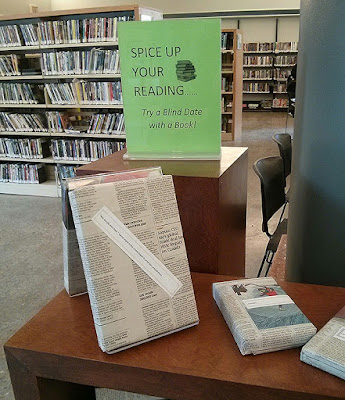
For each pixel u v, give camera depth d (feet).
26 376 2.69
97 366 2.51
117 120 14.73
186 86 3.67
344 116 3.54
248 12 36.52
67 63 14.43
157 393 2.48
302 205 4.48
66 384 2.97
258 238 11.33
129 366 2.45
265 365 2.40
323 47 3.73
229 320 2.71
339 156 3.67
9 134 16.20
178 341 2.65
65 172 16.02
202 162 3.86
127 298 2.58
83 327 2.82
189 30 3.50
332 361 2.26
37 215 13.96
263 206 6.98
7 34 14.84
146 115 3.81
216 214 3.46
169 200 2.83
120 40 3.57
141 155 3.96
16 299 8.63
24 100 15.46
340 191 3.74
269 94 41.68
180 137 3.85
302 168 4.48
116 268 2.56
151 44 3.56
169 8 35.78
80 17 14.30
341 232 3.82
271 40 38.96
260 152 22.38
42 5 31.09
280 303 2.80
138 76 3.67
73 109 15.84
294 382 2.26
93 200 2.56
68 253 3.05
